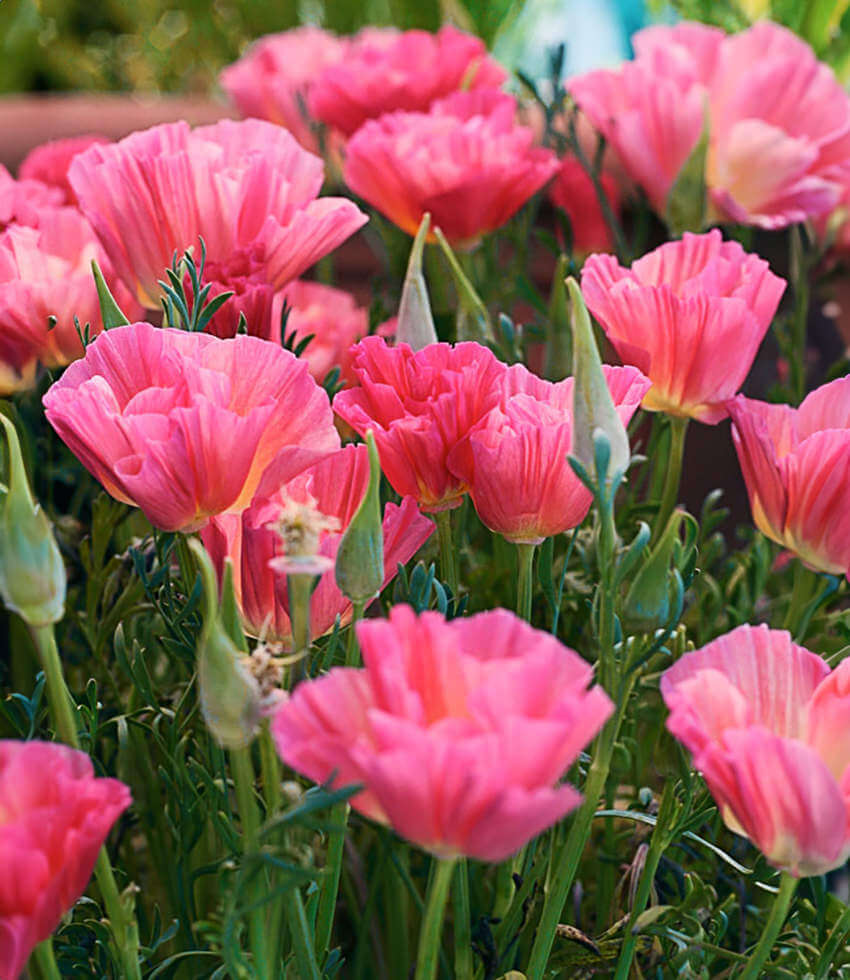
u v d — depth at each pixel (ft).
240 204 1.96
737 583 2.23
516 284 2.35
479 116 2.26
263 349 1.76
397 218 2.25
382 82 2.40
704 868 2.04
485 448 1.76
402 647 1.59
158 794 2.08
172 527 1.75
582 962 1.89
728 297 1.95
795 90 2.32
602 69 2.36
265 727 1.68
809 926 1.95
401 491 1.83
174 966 1.88
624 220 2.79
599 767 1.75
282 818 1.60
